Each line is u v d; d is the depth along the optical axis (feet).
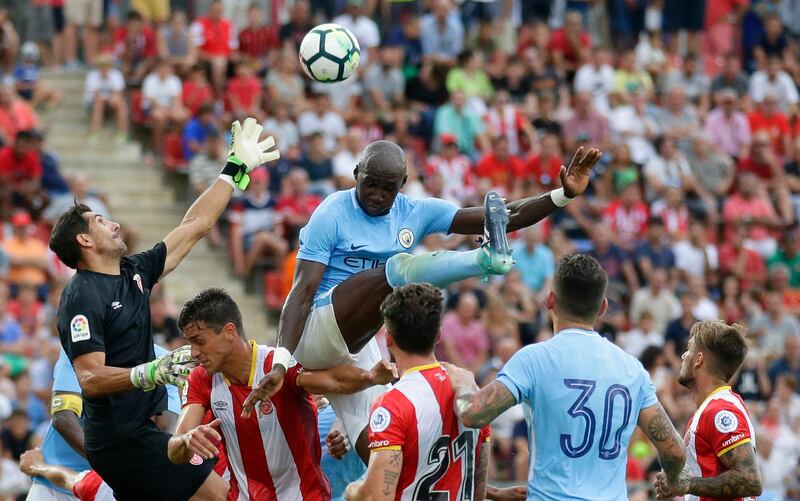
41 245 104.12
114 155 121.29
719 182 133.08
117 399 47.19
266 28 133.90
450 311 101.86
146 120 122.21
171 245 49.19
